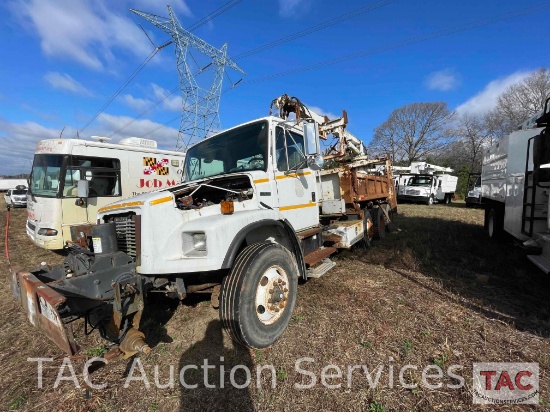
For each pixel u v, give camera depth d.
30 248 7.86
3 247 8.03
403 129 48.22
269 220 3.13
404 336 2.87
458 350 2.63
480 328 2.98
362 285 4.19
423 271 4.79
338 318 3.24
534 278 4.34
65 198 6.48
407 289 4.01
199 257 2.59
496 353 2.58
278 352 2.69
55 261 6.37
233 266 2.69
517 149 5.10
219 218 2.79
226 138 4.00
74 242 3.11
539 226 4.39
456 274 4.61
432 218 11.51
